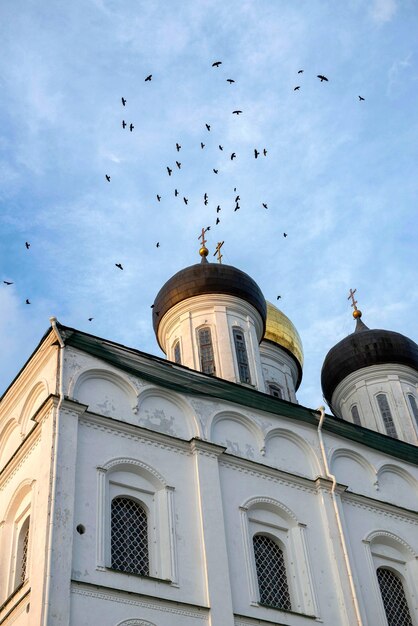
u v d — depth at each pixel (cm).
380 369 4016
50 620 1967
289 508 2650
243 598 2347
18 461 2483
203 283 3669
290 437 2845
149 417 2553
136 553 2289
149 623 2122
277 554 2567
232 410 2750
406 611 2731
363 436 3039
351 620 2495
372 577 2669
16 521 2439
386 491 2977
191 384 2708
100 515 2241
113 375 2552
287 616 2389
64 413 2356
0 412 2786
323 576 2559
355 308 4484
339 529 2691
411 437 3775
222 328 3547
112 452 2394
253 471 2667
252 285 3750
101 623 2045
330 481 2781
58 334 2497
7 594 2303
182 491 2453
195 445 2552
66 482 2230
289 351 4338
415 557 2839
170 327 3706
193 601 2245
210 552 2359
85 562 2130
